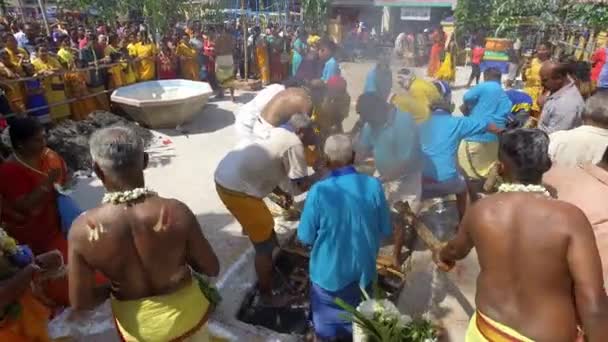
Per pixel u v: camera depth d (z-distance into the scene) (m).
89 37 11.52
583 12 15.62
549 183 2.58
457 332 3.37
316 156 4.48
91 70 8.95
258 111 5.13
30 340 2.56
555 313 1.79
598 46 12.41
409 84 5.55
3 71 7.35
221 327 3.38
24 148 3.26
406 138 4.67
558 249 1.75
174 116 8.50
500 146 1.99
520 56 15.48
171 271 2.12
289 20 17.23
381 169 4.93
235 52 14.09
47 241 3.51
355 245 2.92
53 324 3.39
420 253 4.41
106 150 1.96
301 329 3.46
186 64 11.51
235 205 3.46
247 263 4.22
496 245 1.86
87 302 2.10
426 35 15.66
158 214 2.03
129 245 1.99
